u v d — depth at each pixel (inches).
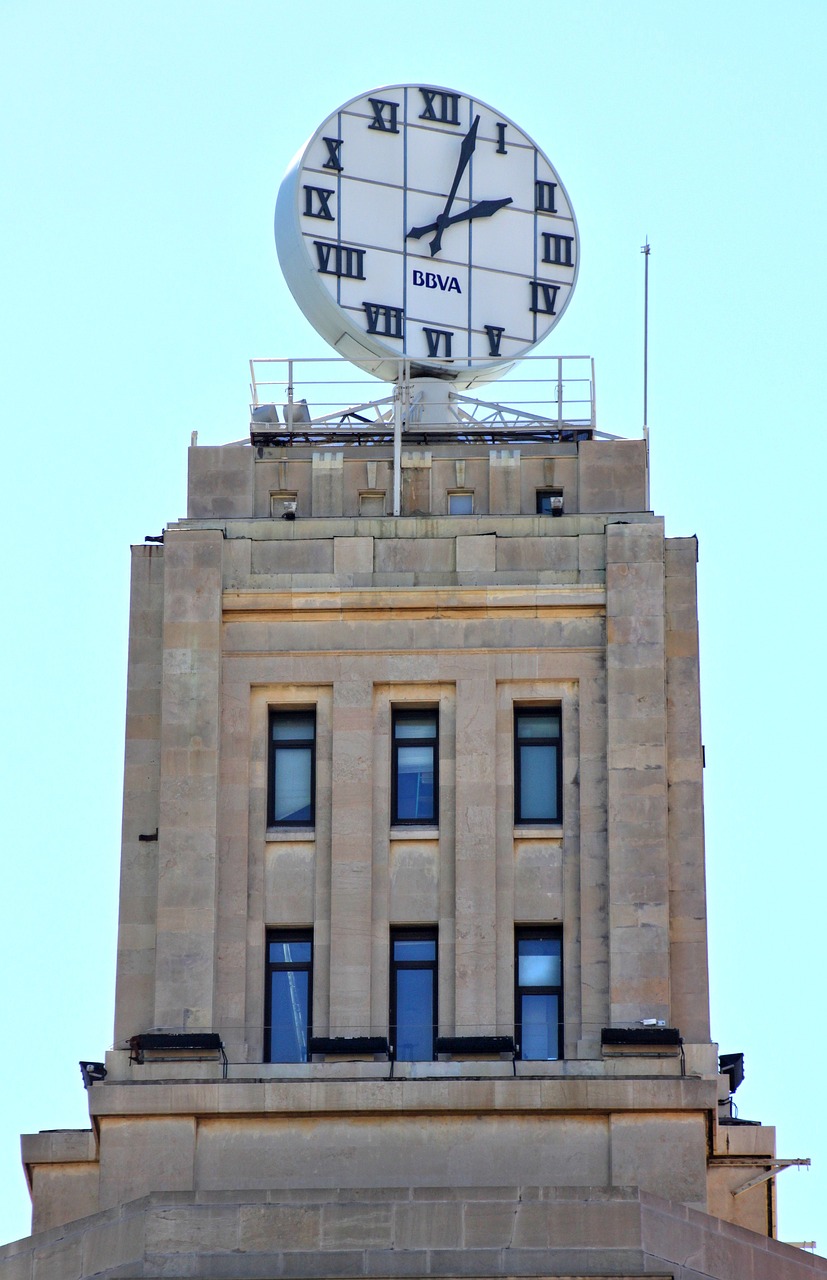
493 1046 4729.3
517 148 5506.9
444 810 4928.6
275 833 4928.6
